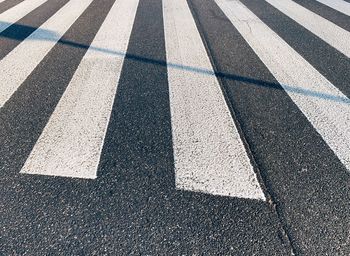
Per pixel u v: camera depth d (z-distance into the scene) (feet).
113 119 9.97
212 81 12.09
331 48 14.83
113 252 6.15
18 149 8.73
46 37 16.20
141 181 7.70
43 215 6.87
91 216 6.85
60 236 6.44
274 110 10.36
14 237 6.42
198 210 6.98
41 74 12.64
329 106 10.52
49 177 7.79
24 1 23.35
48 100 10.97
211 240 6.37
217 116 10.11
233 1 22.49
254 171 8.00
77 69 12.98
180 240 6.37
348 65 13.23
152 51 14.56
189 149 8.73
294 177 7.82
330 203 7.13
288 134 9.28
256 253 6.12
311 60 13.69
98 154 8.54
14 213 6.91
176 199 7.23
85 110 10.41
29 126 9.66
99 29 17.25
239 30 17.03
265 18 18.89
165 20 18.63
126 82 12.03
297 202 7.15
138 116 10.11
